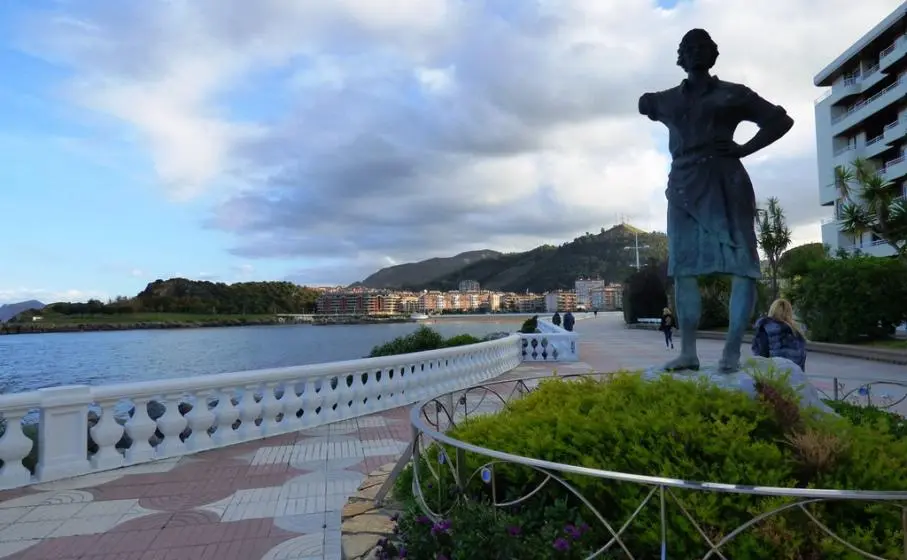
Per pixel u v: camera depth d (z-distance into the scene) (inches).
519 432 146.9
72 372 1466.5
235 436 296.5
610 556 103.6
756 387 144.7
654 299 1982.0
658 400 152.4
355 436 313.0
